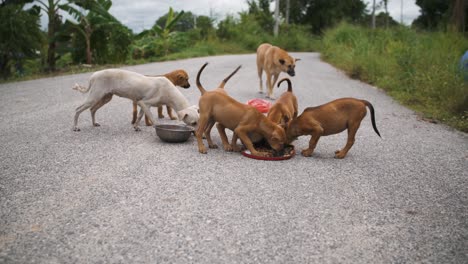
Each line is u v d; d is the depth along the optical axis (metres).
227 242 2.87
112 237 2.89
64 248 2.73
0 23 13.56
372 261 2.70
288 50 38.12
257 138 5.02
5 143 5.14
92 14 16.84
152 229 3.02
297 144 5.65
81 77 12.49
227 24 35.62
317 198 3.70
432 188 4.06
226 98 4.92
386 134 6.32
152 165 4.45
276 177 4.20
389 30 20.56
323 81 13.12
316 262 2.67
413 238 3.02
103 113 7.22
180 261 2.62
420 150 5.45
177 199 3.56
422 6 34.12
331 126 4.88
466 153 5.34
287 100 5.71
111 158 4.66
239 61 20.44
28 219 3.11
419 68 11.25
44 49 16.81
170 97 5.86
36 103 8.04
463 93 7.98
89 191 3.68
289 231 3.06
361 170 4.55
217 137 5.93
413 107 8.67
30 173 4.09
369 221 3.28
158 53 22.39
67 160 4.54
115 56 18.11
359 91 10.87
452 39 14.88
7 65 14.67
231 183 3.98
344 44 22.22
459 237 3.06
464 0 18.75
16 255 2.62
